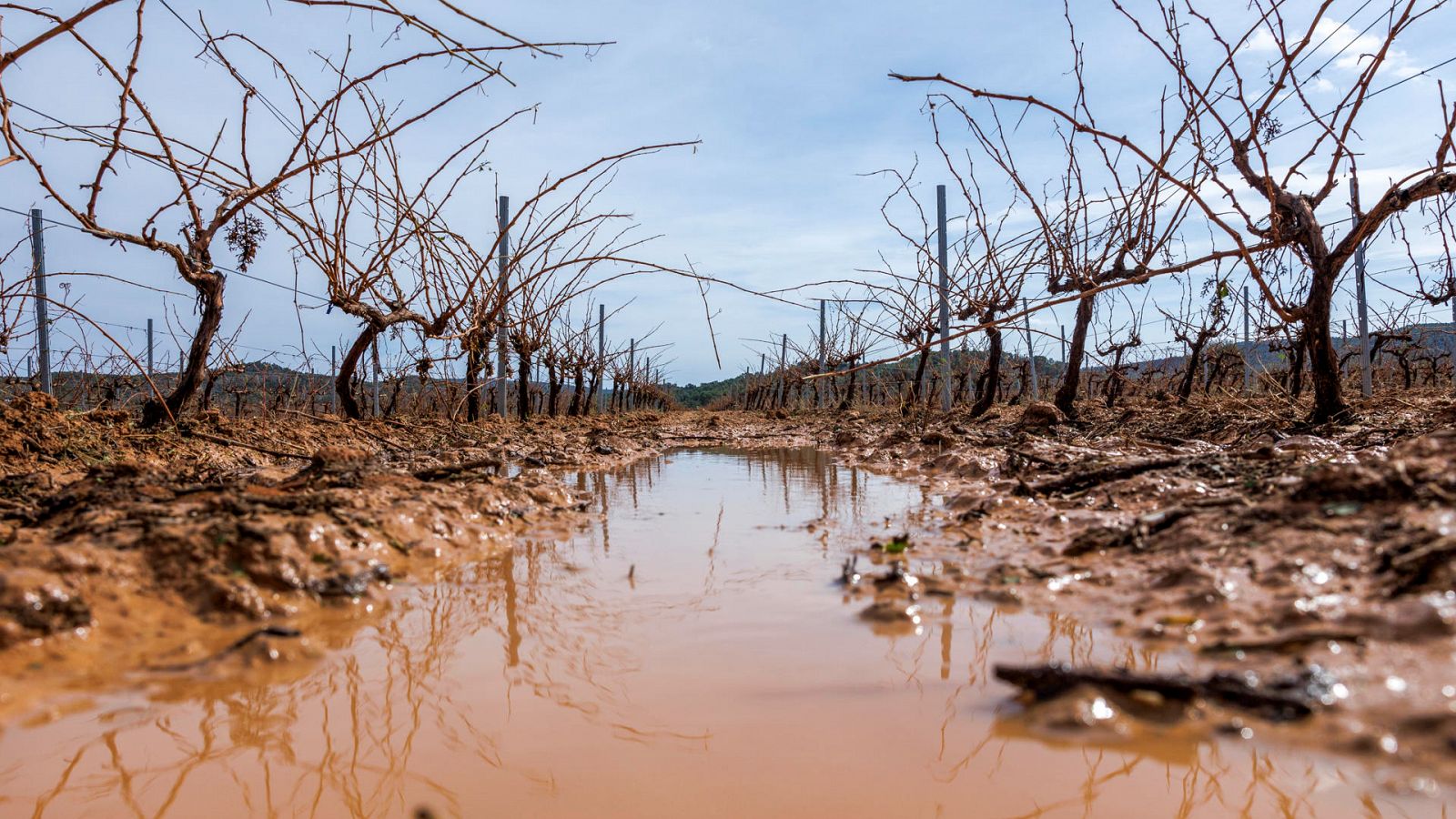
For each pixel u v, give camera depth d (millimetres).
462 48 3719
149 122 6121
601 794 1709
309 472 5430
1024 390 27016
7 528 3736
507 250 13602
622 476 8664
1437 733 1638
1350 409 7305
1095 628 2609
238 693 2311
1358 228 6844
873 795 1679
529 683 2395
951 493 6102
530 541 4578
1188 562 2943
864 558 3967
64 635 2539
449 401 16641
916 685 2271
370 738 2029
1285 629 2246
